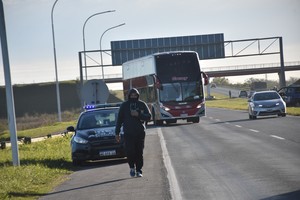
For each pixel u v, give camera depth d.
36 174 22.31
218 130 44.28
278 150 26.38
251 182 17.38
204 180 18.36
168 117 57.25
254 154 25.33
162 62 57.62
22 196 17.70
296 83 157.12
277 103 56.06
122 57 114.38
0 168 24.66
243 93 187.38
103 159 28.05
